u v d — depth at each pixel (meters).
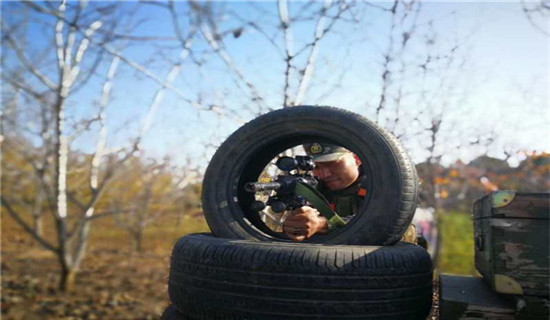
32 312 8.62
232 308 2.23
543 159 10.40
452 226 8.06
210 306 2.30
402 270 2.22
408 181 2.38
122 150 11.07
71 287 10.29
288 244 2.28
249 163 2.85
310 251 2.17
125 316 8.59
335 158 2.84
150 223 15.10
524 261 1.85
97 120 9.66
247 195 2.91
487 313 1.97
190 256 2.42
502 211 1.88
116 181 13.77
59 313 8.60
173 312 2.63
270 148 2.90
